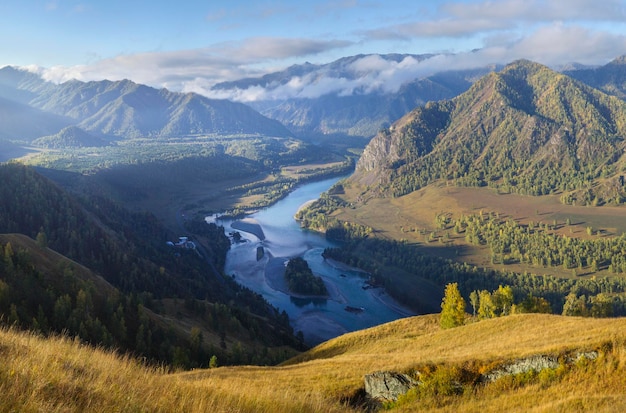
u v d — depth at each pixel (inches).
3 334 630.5
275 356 4399.6
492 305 3238.2
